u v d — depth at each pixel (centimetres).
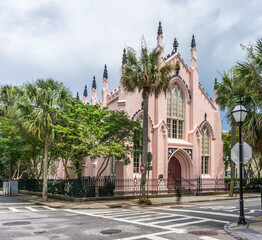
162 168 2711
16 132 2275
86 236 869
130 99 2664
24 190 2962
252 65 1186
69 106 2044
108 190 2306
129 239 827
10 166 2958
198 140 3105
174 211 1527
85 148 1967
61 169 3775
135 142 2202
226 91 2558
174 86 3062
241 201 1064
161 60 2825
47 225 1058
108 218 1241
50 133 2098
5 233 912
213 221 1165
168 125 2969
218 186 3212
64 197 2122
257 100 1195
